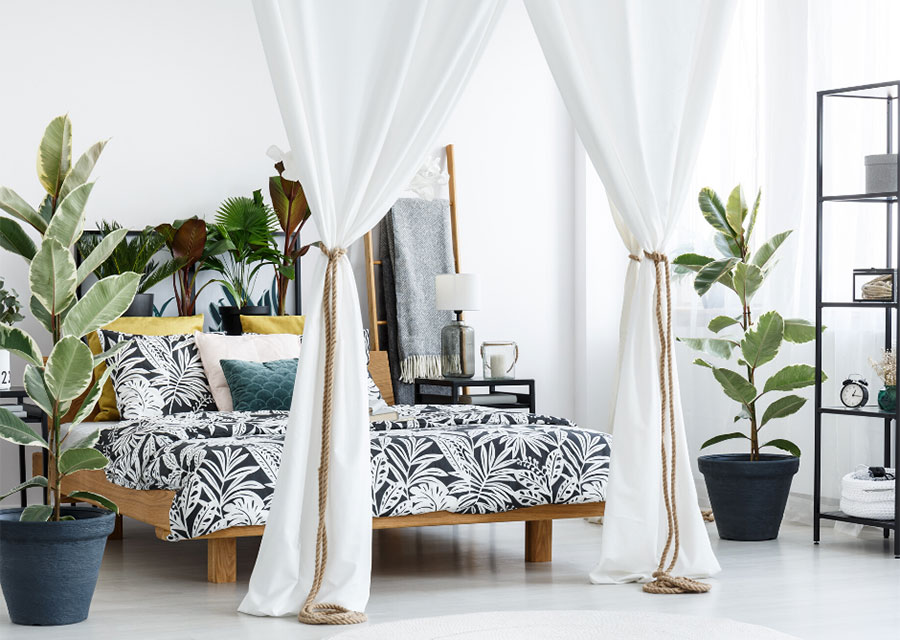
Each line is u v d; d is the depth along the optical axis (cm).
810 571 436
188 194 617
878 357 523
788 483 515
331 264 361
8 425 341
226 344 550
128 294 349
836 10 542
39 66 586
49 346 585
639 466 401
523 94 703
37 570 345
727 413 611
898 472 467
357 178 362
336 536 352
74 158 593
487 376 657
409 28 356
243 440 420
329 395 355
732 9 410
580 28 392
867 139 524
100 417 543
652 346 405
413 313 655
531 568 441
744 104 600
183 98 616
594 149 399
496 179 697
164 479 400
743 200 539
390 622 347
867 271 489
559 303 714
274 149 585
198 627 343
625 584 406
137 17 606
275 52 350
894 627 345
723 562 455
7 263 575
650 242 409
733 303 605
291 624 345
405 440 414
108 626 346
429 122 374
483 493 418
